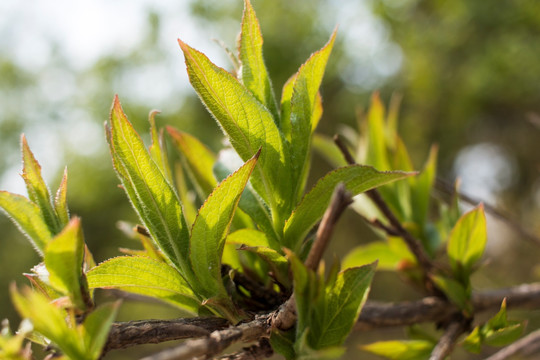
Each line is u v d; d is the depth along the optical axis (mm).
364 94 1775
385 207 284
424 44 1654
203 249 227
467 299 281
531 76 1430
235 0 1819
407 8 1742
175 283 232
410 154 1749
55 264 211
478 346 252
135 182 227
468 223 281
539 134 1739
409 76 1683
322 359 210
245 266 251
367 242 1938
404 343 276
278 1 1785
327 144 334
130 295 300
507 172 1843
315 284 224
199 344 203
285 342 221
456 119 1673
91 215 1989
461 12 1517
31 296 202
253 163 222
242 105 230
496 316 251
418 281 303
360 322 287
